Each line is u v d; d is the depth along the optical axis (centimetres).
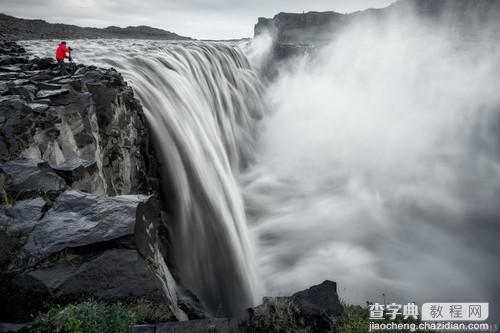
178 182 1795
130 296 570
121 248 591
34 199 659
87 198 665
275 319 604
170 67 2642
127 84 1791
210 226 1839
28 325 466
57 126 970
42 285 527
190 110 2347
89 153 1122
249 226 2461
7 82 1123
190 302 973
